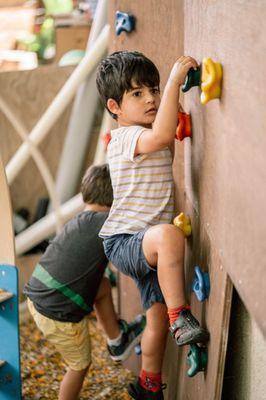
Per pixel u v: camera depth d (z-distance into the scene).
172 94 1.71
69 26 4.39
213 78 1.47
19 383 2.36
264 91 1.17
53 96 3.93
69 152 3.80
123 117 1.93
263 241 1.21
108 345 2.62
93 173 2.41
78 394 2.44
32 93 3.89
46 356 2.94
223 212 1.53
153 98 1.89
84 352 2.36
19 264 3.55
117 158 1.96
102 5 3.57
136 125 1.92
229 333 1.92
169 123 1.74
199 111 1.74
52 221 3.43
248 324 1.79
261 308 1.24
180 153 2.05
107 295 2.56
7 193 2.33
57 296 2.30
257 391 1.73
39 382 2.75
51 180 3.38
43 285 2.33
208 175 1.67
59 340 2.33
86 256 2.31
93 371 2.78
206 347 1.81
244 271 1.35
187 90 1.71
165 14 2.04
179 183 2.10
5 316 2.33
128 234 1.96
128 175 1.96
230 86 1.40
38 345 3.04
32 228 3.49
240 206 1.36
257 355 1.72
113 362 2.84
